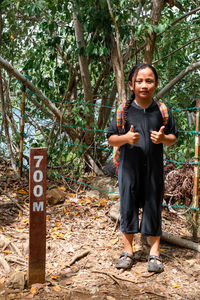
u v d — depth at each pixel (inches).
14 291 101.9
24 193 176.9
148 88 107.8
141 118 110.7
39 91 192.5
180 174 160.1
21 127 191.9
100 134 215.9
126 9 180.4
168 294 102.8
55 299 98.7
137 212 115.6
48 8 196.1
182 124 204.2
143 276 111.9
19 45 226.1
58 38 194.2
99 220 153.5
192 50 217.0
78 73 214.4
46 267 115.5
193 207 139.0
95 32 186.2
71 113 205.8
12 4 190.5
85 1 182.2
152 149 110.5
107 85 205.2
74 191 185.9
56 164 213.5
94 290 103.4
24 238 133.4
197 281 110.3
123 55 205.0
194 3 196.9
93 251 126.8
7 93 215.6
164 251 129.3
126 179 112.7
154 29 168.4
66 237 136.4
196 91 222.7
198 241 137.6
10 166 210.7
